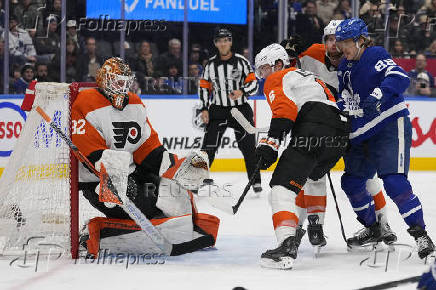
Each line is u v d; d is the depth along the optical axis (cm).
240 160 1722
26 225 769
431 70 1867
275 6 1894
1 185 761
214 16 1880
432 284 470
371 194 845
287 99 741
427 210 1199
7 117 1538
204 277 677
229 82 1355
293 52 874
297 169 736
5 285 640
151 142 796
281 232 726
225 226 1020
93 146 749
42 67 1758
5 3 1714
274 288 631
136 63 1817
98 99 759
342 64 823
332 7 1889
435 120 1814
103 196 718
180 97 1680
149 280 661
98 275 681
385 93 763
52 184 766
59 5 1752
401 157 786
